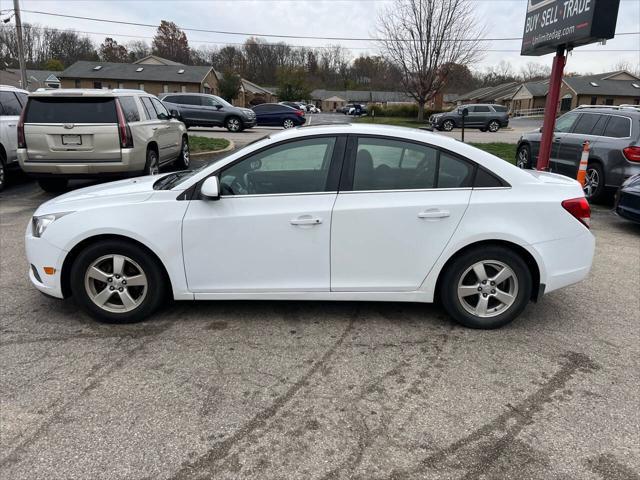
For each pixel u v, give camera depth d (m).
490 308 3.78
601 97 53.69
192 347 3.46
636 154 8.00
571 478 2.29
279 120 28.81
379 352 3.43
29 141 7.60
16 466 2.33
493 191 3.62
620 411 2.79
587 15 7.98
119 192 3.87
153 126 8.93
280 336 3.64
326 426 2.64
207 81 53.06
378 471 2.33
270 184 3.65
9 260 5.30
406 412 2.77
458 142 3.72
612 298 4.50
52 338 3.58
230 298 3.74
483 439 2.55
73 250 3.68
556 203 3.63
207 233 3.60
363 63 103.94
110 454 2.42
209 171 3.64
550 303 4.36
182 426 2.63
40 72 61.81
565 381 3.10
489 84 89.06
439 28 37.06
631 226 7.43
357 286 3.69
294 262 3.65
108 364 3.23
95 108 7.65
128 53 85.00
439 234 3.58
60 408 2.77
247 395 2.91
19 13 26.00
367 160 3.62
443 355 3.40
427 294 3.71
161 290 3.77
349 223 3.57
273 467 2.35
